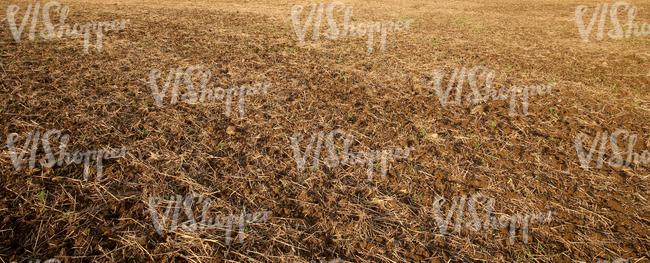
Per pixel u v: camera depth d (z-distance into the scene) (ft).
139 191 9.29
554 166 10.59
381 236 8.34
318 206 9.13
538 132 12.53
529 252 7.84
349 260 7.75
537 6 45.39
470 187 9.80
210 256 7.69
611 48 23.85
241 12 36.78
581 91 16.08
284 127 12.60
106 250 7.56
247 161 10.65
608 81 17.35
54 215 8.30
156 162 10.37
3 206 8.34
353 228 8.54
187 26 28.09
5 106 12.82
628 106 14.56
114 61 18.43
